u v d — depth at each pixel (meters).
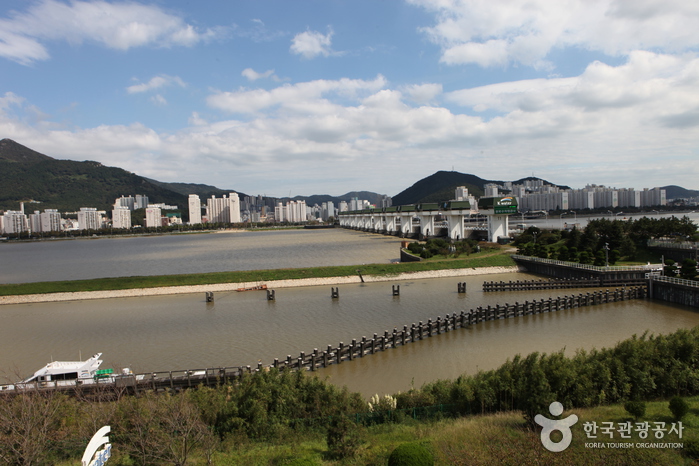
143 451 17.19
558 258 85.44
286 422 23.55
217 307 61.56
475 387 25.53
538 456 17.42
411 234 183.12
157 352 42.69
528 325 49.34
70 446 19.30
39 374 33.62
